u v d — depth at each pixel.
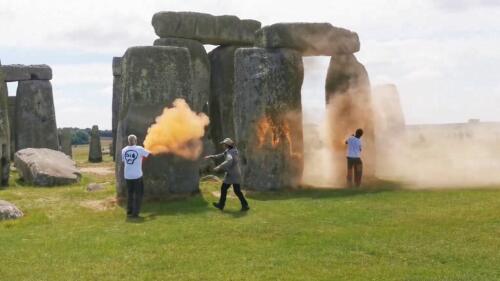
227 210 12.73
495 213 11.16
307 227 10.61
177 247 9.26
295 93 16.61
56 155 21.34
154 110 14.60
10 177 21.33
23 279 7.70
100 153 33.72
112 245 9.48
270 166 16.09
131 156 12.34
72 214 12.74
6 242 9.86
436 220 10.79
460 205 12.27
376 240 9.42
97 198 15.01
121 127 14.59
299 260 8.38
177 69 14.86
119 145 14.57
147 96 14.58
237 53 16.73
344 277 7.56
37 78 30.25
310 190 15.96
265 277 7.60
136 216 12.19
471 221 10.58
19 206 13.77
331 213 11.93
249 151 16.25
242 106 16.47
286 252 8.85
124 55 14.88
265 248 9.12
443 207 12.14
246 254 8.77
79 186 18.50
